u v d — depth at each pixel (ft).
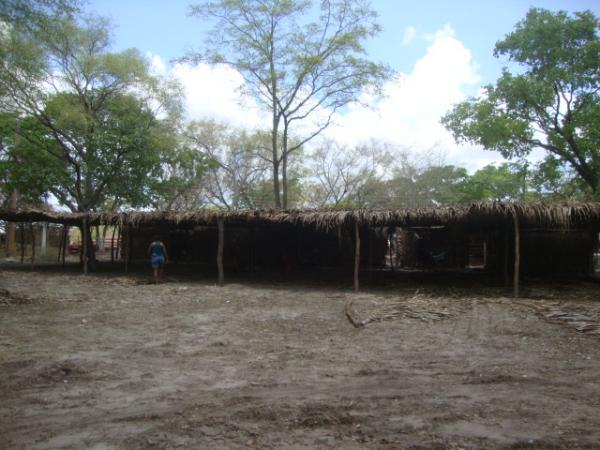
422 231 72.59
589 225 55.21
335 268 73.61
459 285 52.06
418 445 13.12
